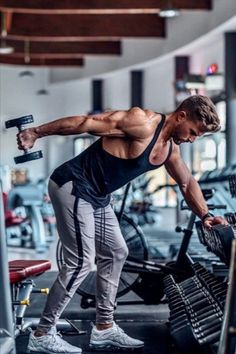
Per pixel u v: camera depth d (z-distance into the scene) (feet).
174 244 31.45
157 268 20.88
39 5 48.21
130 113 14.64
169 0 48.08
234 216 15.11
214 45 54.08
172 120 14.80
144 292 21.16
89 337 18.61
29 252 42.68
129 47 67.31
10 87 82.79
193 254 23.20
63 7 48.34
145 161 15.02
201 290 16.57
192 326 13.89
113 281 16.65
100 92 77.51
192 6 49.03
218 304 14.51
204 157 54.80
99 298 16.74
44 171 81.41
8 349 11.96
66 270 15.67
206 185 26.04
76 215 15.38
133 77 69.36
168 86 63.36
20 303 16.63
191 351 13.71
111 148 15.11
